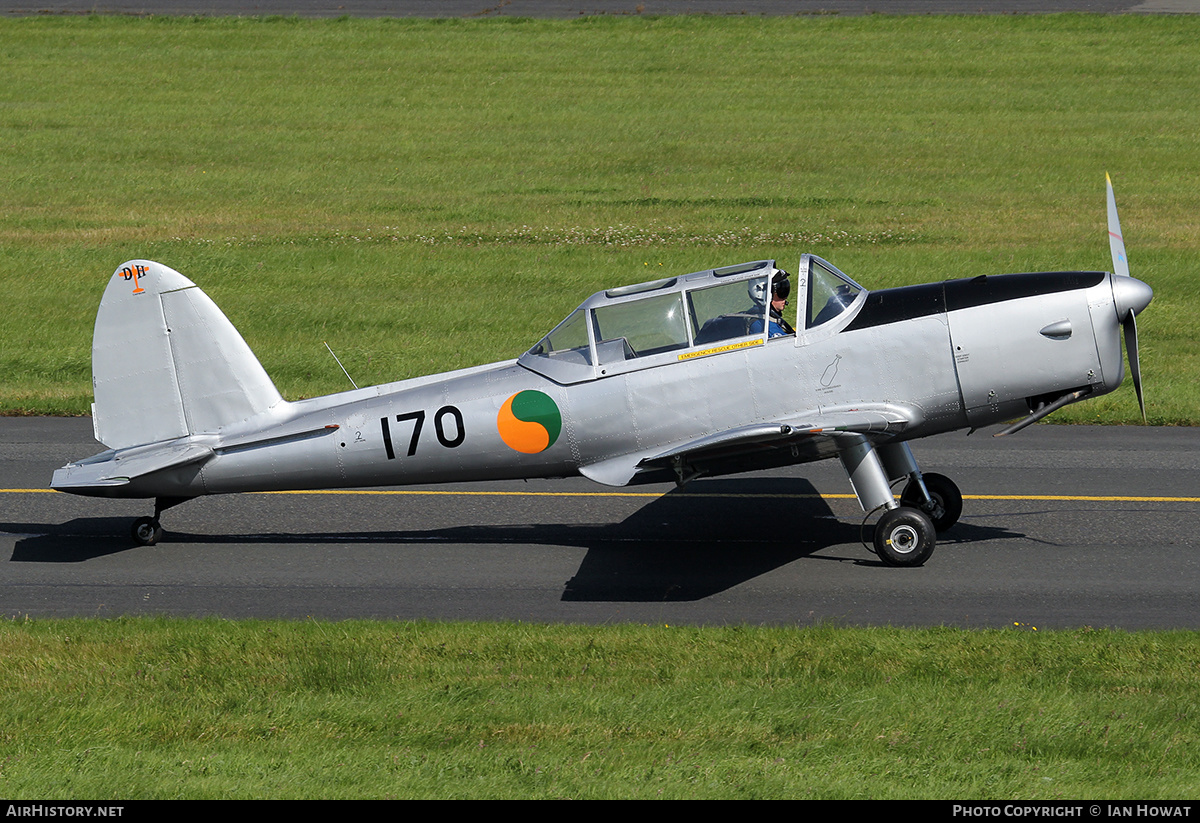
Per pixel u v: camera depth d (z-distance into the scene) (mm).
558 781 20234
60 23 154625
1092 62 136750
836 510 37875
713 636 26969
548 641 26703
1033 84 129625
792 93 128500
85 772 20828
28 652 26391
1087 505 37375
